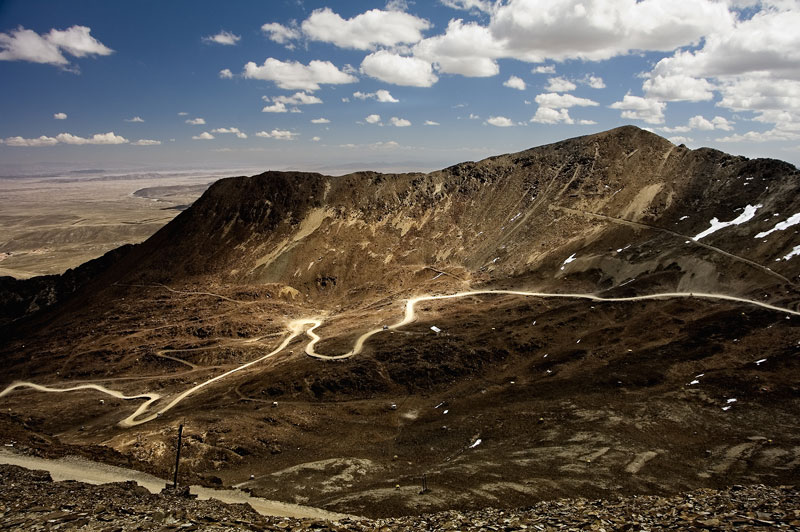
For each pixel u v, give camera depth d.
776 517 20.66
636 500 30.06
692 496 31.05
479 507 40.56
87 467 43.66
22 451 44.84
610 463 51.41
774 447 53.59
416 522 26.75
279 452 70.00
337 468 57.84
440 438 68.44
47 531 19.61
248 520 23.83
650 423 62.28
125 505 25.22
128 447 66.44
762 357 77.69
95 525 20.42
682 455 53.69
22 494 26.52
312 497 47.25
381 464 60.97
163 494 35.12
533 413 70.44
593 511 26.08
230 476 60.91
